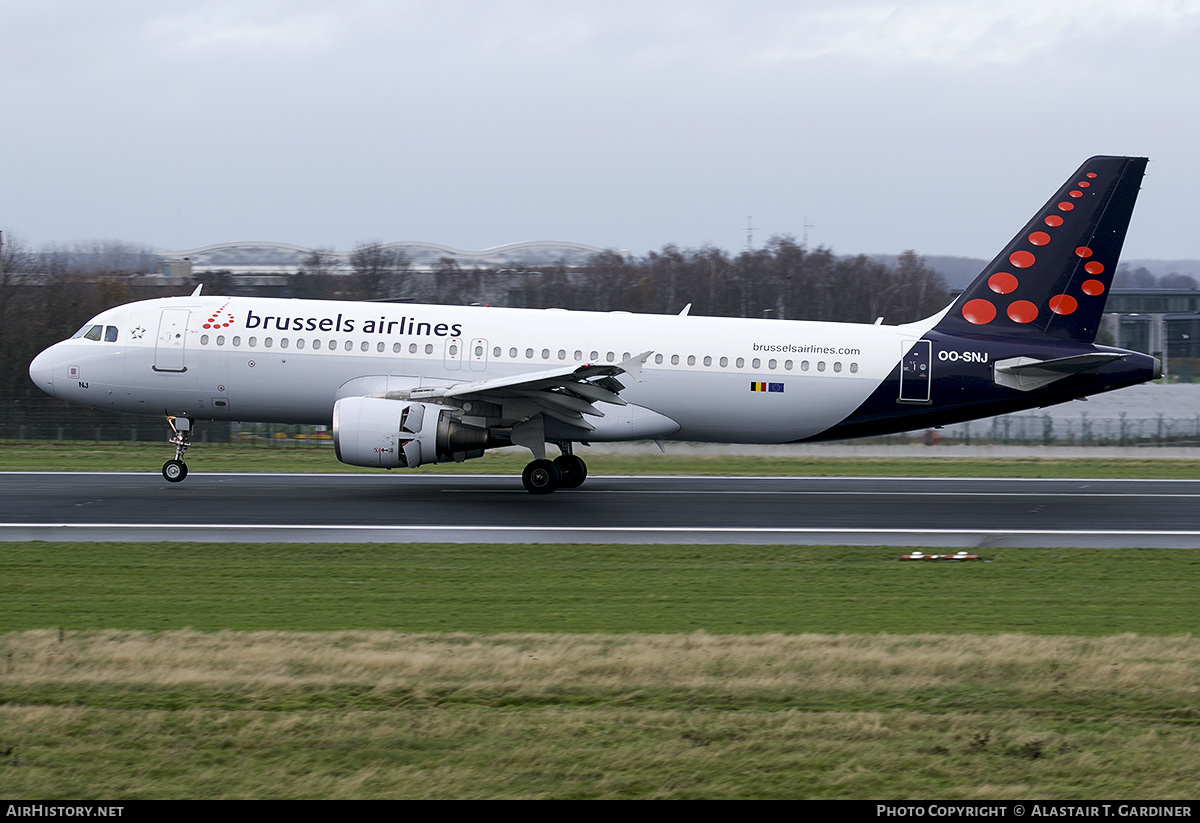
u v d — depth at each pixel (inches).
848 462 6077.8
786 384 4296.3
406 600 2413.9
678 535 3326.8
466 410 4013.3
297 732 1507.1
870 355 4340.6
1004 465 6048.2
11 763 1400.1
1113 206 4379.9
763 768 1412.4
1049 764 1435.8
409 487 4407.0
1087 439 7598.4
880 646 1993.1
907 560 2979.8
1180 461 6476.4
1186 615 2364.7
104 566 2728.8
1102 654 1953.7
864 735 1523.1
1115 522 3703.3
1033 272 4416.8
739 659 1879.9
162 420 7445.9
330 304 4345.5
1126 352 4397.1
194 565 2763.3
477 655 1894.7
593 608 2359.7
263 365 4227.4
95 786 1341.0
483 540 3186.5
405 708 1606.8
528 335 4256.9
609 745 1475.1
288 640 1993.1
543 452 4151.1
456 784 1357.0
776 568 2847.0
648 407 4313.5
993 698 1694.1
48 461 5590.6
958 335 4407.0
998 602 2475.4
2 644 1935.3
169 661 1830.7
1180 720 1605.6
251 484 4456.2
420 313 4303.6
